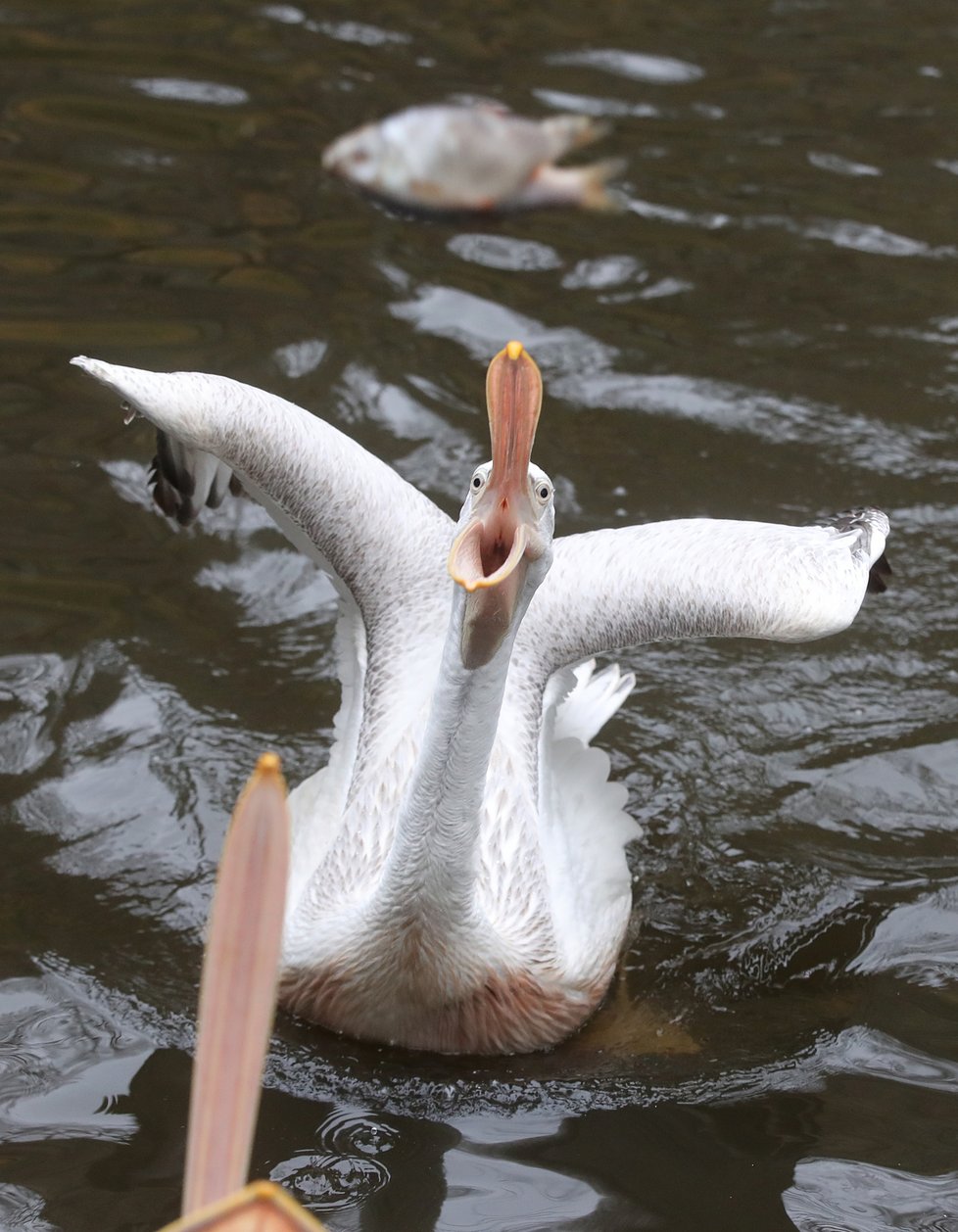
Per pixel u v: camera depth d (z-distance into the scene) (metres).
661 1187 4.21
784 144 10.30
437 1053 4.77
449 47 11.11
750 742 6.21
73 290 8.41
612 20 11.80
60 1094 4.40
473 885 4.56
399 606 5.45
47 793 5.62
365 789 5.13
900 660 6.61
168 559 6.84
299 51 10.86
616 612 5.30
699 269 9.11
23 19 11.00
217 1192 1.74
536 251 9.20
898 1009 5.02
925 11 12.39
